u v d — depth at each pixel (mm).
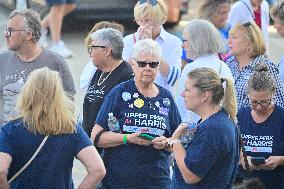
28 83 10711
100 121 13031
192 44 14547
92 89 14086
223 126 11188
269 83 13000
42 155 10664
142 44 12875
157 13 16188
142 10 16203
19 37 14070
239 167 12938
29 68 14359
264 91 12914
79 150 10875
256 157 13164
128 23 30109
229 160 11336
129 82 13086
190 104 11484
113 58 13922
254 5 21453
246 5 21328
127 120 12867
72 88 14727
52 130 10641
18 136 10656
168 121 13047
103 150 13094
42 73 10766
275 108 13289
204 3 19922
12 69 14391
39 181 10734
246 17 21312
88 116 14031
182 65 17203
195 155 11133
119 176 12875
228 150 11234
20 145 10641
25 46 14219
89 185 10820
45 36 27781
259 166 13016
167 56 16609
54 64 14461
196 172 11148
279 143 13203
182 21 31531
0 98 14508
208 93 11328
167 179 13117
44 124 10609
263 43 15258
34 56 14398
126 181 12867
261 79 13016
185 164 11219
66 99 10906
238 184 12469
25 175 10727
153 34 16484
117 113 12930
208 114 11414
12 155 10648
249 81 13203
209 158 11086
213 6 19703
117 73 13938
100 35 13859
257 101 12992
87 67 14984
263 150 13273
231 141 11250
